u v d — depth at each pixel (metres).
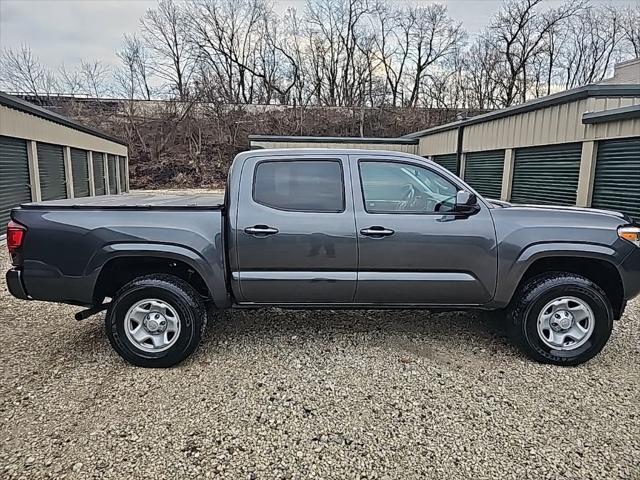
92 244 3.07
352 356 3.38
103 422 2.49
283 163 3.29
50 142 11.70
